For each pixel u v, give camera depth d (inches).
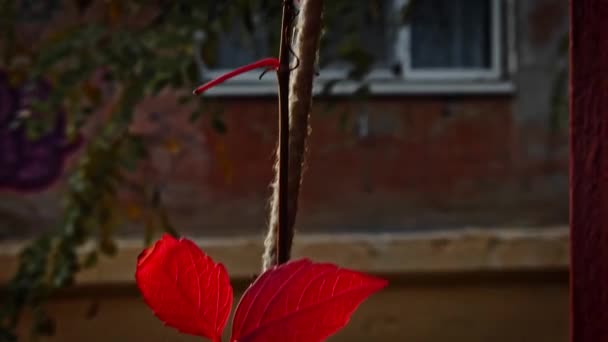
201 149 211.2
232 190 212.1
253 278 31.6
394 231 215.5
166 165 209.6
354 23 115.8
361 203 215.3
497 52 218.2
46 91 194.1
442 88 215.8
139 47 112.6
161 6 115.3
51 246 124.9
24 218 206.5
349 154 214.8
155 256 28.0
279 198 29.9
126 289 198.2
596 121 37.8
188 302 28.4
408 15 149.3
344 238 203.3
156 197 129.3
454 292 208.4
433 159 217.2
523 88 217.3
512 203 217.6
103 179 119.4
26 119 124.1
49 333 129.5
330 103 119.0
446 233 207.2
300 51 31.1
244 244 199.8
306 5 31.1
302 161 31.1
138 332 199.3
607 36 37.7
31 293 125.6
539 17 217.2
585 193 38.0
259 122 212.7
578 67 38.2
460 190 217.3
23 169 206.2
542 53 217.2
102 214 122.2
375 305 206.8
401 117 216.1
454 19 217.2
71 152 205.9
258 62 29.4
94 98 123.7
